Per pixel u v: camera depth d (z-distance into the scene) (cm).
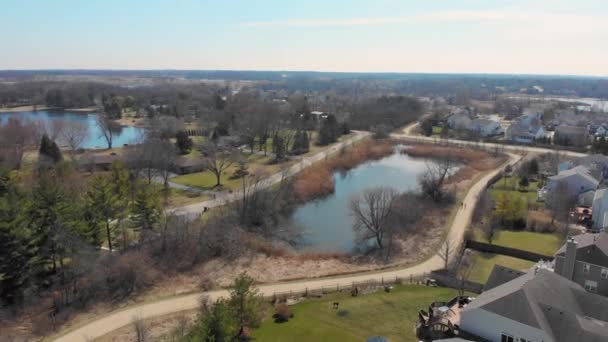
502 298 3588
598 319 3588
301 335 4072
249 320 4038
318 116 18088
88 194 5941
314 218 7750
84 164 9631
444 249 6175
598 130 15112
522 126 14488
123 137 15238
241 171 9925
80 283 4994
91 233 5512
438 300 4734
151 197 6431
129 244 6078
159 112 19575
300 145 12750
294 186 8862
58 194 5350
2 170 6588
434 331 3888
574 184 7875
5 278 4566
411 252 6203
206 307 4131
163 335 4094
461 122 16012
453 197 8419
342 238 6869
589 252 4459
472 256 6016
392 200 7038
